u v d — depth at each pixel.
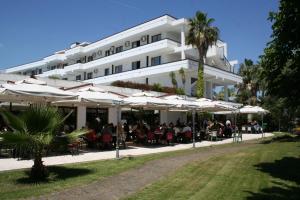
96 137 16.91
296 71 9.38
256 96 47.53
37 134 8.44
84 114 20.72
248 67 48.88
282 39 8.77
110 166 11.22
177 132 21.98
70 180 8.90
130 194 7.65
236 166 11.62
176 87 33.84
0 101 16.23
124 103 16.48
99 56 48.94
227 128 27.19
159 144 20.31
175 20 37.56
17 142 8.09
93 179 9.10
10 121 8.34
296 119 37.94
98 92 16.47
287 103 10.95
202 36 31.39
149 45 38.19
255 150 16.80
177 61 34.66
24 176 9.18
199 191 7.96
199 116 33.09
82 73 50.91
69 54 52.53
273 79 10.24
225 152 16.05
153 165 11.66
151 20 38.88
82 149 16.58
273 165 11.86
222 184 8.73
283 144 19.86
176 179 9.35
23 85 13.21
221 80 40.94
